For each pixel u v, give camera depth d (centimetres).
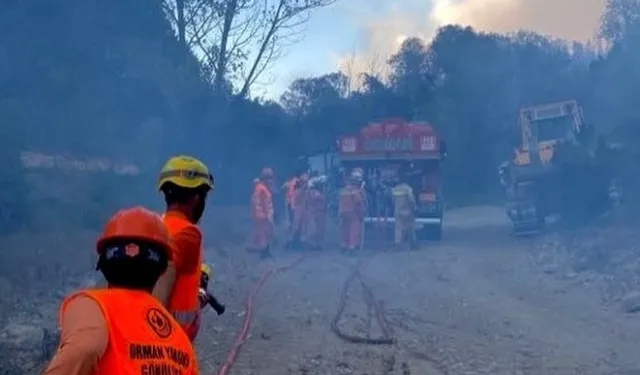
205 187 432
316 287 1469
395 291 1409
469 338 1006
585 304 1227
